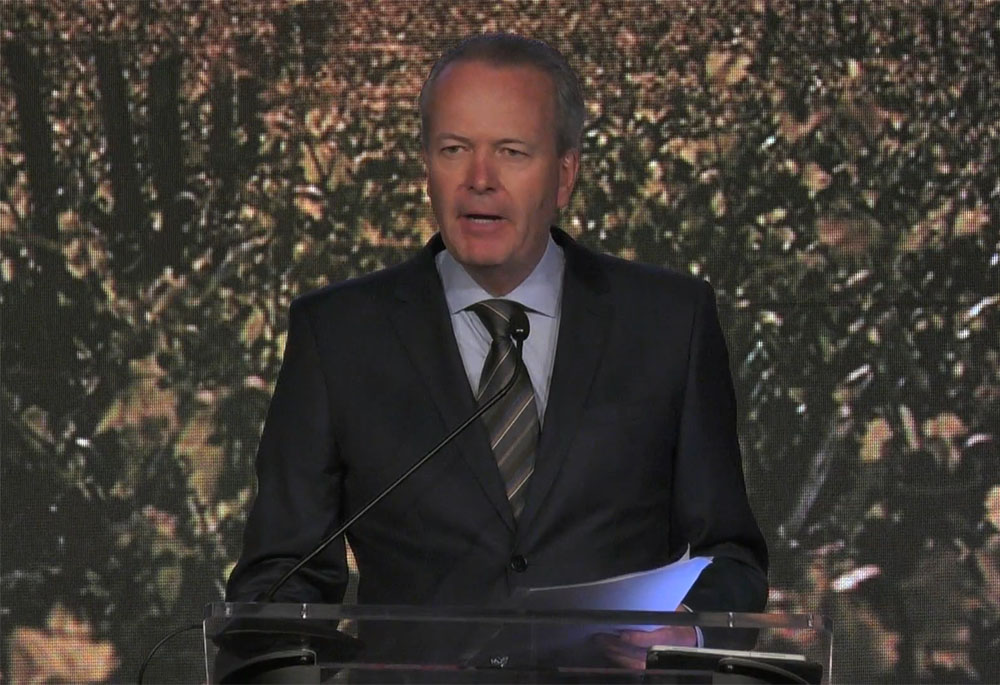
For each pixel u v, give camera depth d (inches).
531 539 302.5
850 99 446.0
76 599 455.8
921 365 448.1
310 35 452.1
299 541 307.0
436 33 450.9
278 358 454.0
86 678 455.5
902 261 446.9
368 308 324.8
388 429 312.3
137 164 453.7
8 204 453.7
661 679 218.7
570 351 315.6
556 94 305.6
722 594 290.4
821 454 449.4
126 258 453.7
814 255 447.8
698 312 325.7
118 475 455.8
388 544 309.1
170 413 454.9
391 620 221.1
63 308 454.3
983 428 447.8
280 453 316.8
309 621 222.7
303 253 452.4
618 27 449.1
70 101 454.3
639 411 313.6
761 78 447.2
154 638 456.1
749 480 450.3
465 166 298.4
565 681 218.7
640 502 310.7
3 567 455.5
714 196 447.8
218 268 453.7
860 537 449.7
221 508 455.5
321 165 452.4
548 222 310.3
